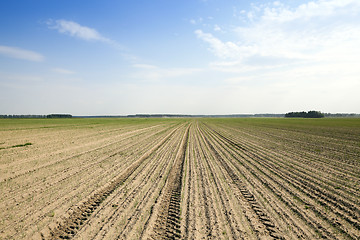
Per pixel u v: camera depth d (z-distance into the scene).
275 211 7.88
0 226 6.78
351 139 27.78
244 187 10.41
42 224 6.96
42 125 54.78
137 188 10.26
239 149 21.22
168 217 7.51
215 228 6.75
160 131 41.41
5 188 10.03
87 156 17.22
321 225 6.91
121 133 36.28
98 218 7.34
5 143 23.80
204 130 45.72
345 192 9.66
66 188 10.09
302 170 13.32
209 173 12.81
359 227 6.77
